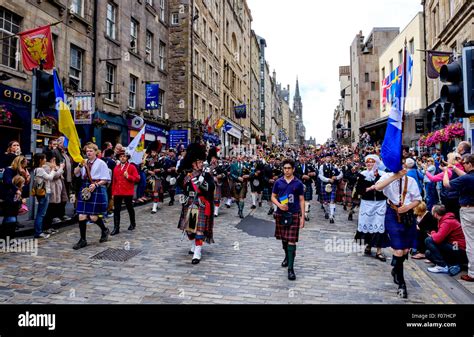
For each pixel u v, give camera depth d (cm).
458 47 1487
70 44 1394
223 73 3400
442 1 1727
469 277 511
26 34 983
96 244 684
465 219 512
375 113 3625
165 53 2312
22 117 1147
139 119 1781
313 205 1424
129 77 1833
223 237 784
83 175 680
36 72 774
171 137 2239
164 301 415
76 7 1444
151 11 2089
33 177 755
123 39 1773
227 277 507
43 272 510
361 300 429
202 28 2698
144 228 850
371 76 3656
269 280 498
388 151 446
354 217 1096
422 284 498
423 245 654
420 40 2084
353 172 1095
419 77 2077
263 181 1227
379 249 622
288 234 521
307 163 1098
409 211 467
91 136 1502
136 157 1026
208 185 591
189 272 527
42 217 717
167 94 2328
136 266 552
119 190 790
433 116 1902
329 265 581
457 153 666
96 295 429
